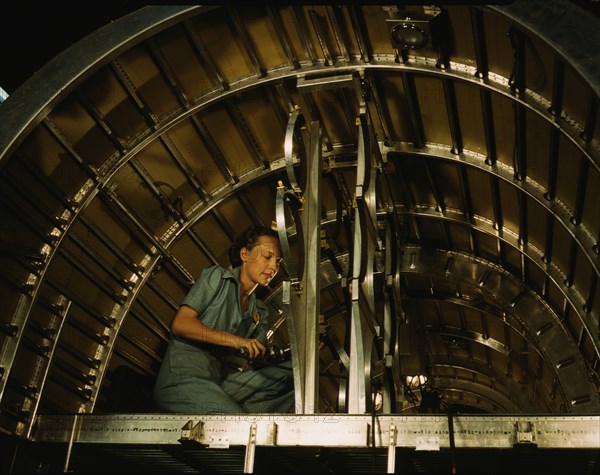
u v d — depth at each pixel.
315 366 5.83
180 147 7.42
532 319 8.69
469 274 9.07
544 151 6.59
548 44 5.34
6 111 6.03
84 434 5.62
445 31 6.25
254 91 7.31
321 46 6.86
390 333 6.87
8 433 5.83
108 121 6.73
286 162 6.21
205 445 5.27
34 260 6.33
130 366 7.89
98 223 7.07
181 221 7.75
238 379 6.20
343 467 5.80
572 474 5.52
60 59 6.24
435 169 7.93
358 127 6.51
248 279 6.43
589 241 6.55
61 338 6.82
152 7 6.38
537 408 12.02
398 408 6.81
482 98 6.60
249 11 6.61
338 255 9.40
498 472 5.64
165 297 8.05
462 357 12.47
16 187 6.11
